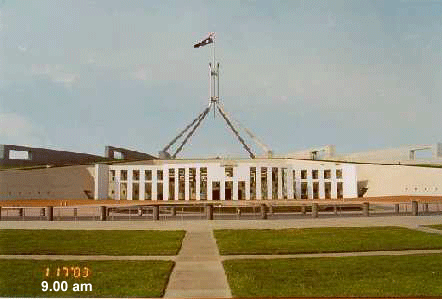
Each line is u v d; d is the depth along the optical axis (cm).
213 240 2902
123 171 11144
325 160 12925
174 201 9475
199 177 10281
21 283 1709
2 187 9106
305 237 2950
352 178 10669
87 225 3766
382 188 10806
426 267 1953
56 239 2852
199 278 1817
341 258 2192
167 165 10462
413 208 4859
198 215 5141
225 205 7006
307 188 10750
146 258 2248
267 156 15138
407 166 10431
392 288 1605
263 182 11006
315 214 4669
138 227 3622
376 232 3177
